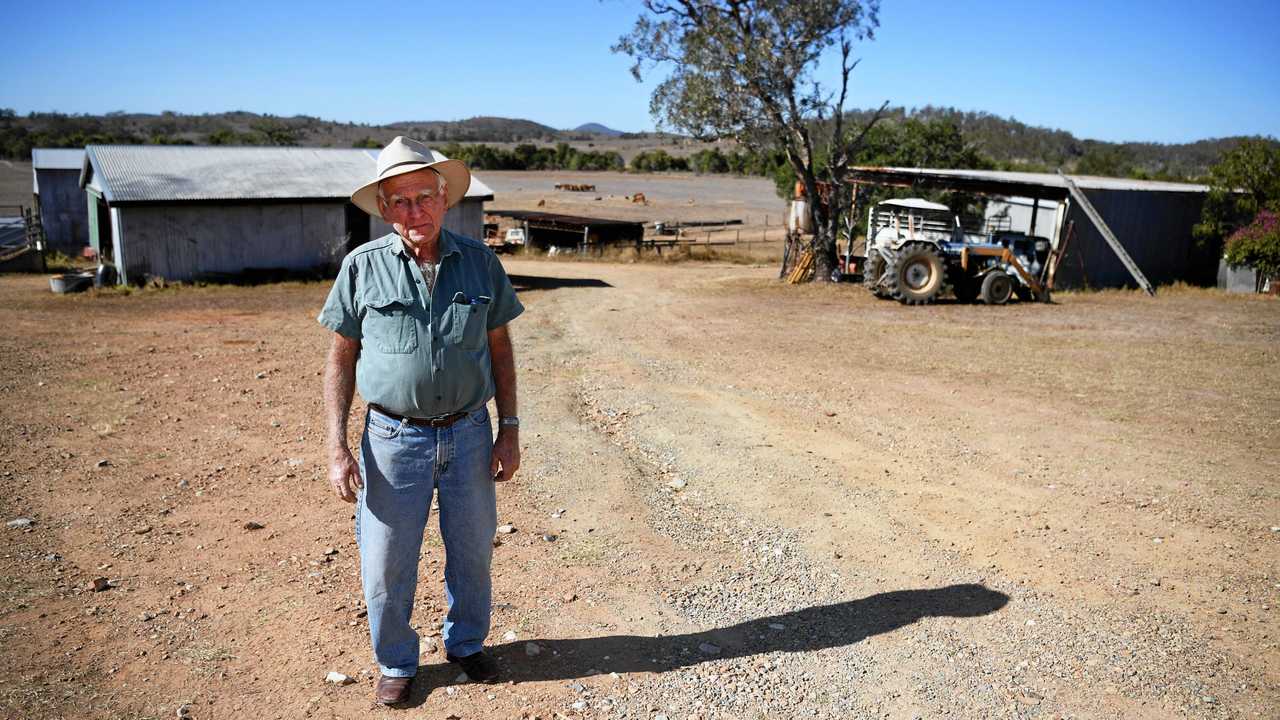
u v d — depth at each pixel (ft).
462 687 10.23
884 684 10.60
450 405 9.53
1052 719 9.84
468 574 10.23
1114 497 17.99
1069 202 70.54
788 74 70.54
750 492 18.19
